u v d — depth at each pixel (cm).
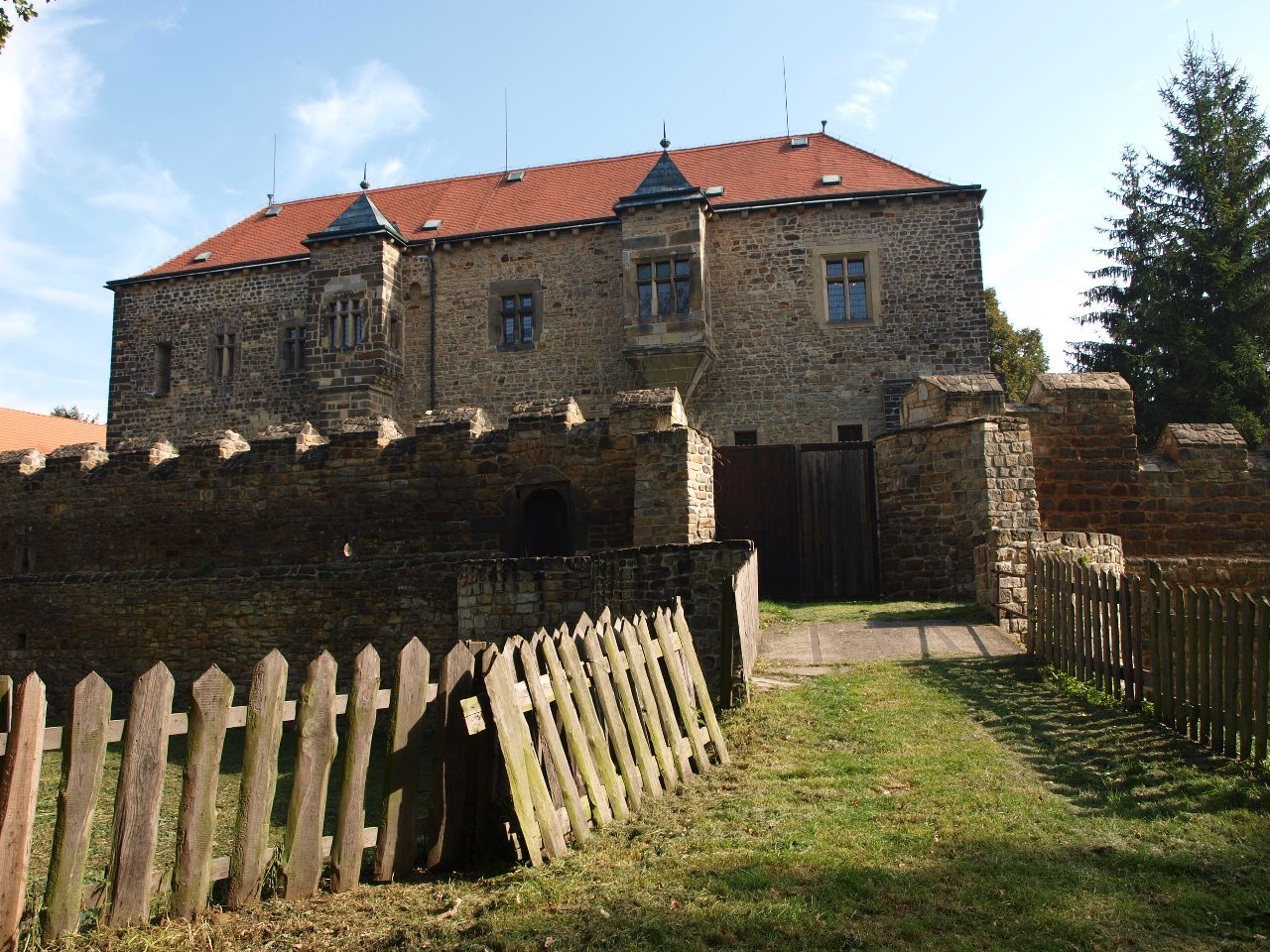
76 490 1634
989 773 587
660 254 2119
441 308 2328
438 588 1304
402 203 2662
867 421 2106
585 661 552
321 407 2270
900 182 2203
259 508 1498
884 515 1418
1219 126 2850
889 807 531
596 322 2230
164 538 1558
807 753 653
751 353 2162
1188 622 663
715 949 374
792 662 948
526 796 471
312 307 2303
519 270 2291
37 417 3588
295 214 2780
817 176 2291
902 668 888
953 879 432
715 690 856
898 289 2130
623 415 1302
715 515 1461
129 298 2589
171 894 420
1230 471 1392
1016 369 3681
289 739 1158
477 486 1372
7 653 1573
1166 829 493
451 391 2297
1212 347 2620
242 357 2466
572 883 443
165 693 432
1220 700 618
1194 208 2847
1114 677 755
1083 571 809
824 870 444
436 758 487
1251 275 2636
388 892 452
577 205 2394
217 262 2594
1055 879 430
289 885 445
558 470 1328
